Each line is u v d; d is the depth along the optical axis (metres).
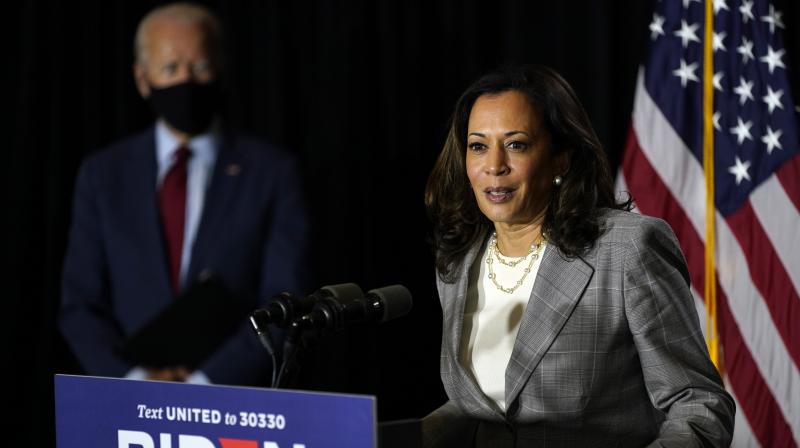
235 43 11.17
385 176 10.71
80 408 3.73
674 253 4.82
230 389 3.43
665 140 8.54
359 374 10.79
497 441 5.01
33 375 11.36
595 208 4.97
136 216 8.81
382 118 10.78
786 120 8.30
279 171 8.95
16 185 11.32
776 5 8.90
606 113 9.82
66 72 11.36
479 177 4.98
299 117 11.13
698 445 4.25
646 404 4.89
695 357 4.64
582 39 10.01
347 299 3.97
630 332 4.77
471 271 5.41
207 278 8.28
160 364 8.20
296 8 11.09
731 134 8.38
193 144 9.03
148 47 9.09
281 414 3.33
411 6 10.59
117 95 11.30
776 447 8.03
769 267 8.16
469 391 5.06
